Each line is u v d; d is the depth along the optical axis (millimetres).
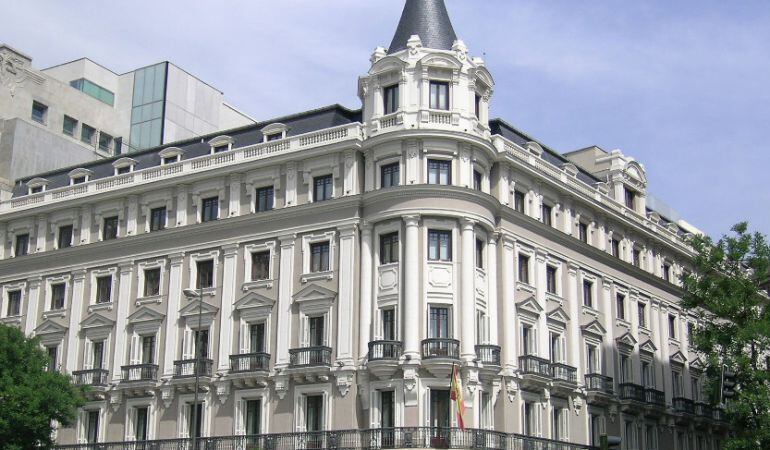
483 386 54656
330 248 57125
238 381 57562
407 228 54656
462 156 56312
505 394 56312
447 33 60531
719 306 60500
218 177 61938
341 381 54500
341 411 54250
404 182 55500
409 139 55844
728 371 48531
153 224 64500
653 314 73438
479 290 56031
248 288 59375
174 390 60031
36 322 67375
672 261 78562
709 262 62500
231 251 60562
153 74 92938
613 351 67375
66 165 79625
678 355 75125
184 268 62188
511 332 57719
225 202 61656
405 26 60938
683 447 73250
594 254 67438
